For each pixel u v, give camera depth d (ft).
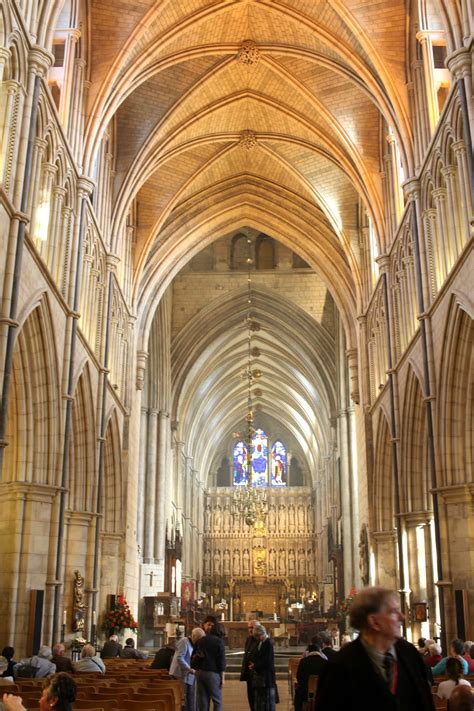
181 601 151.23
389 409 85.35
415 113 73.31
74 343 66.18
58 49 69.00
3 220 47.21
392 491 94.58
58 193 64.34
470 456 60.39
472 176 53.31
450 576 60.03
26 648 55.62
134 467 104.88
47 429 60.44
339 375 146.00
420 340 69.41
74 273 67.77
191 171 107.45
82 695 29.01
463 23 56.24
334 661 12.32
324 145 96.78
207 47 85.61
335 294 117.19
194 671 43.57
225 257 152.46
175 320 152.76
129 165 92.12
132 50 75.97
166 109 91.91
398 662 12.57
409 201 72.64
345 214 108.58
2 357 46.16
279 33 84.79
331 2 72.74
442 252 63.93
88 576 75.66
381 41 74.33
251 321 160.97
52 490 59.88
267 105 97.09
